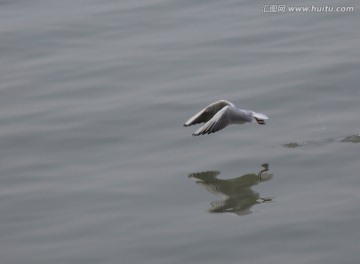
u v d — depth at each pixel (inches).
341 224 592.4
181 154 709.9
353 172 658.2
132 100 797.9
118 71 853.2
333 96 776.3
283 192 643.5
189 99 789.9
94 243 598.2
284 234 588.4
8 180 689.0
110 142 736.3
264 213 617.3
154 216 625.3
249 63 850.1
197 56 871.1
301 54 857.5
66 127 761.6
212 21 945.5
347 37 883.4
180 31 928.3
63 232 614.2
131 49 896.3
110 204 644.7
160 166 693.9
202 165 689.6
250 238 588.4
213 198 642.2
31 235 613.6
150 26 946.1
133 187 665.6
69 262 577.3
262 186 653.3
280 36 898.7
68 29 946.7
